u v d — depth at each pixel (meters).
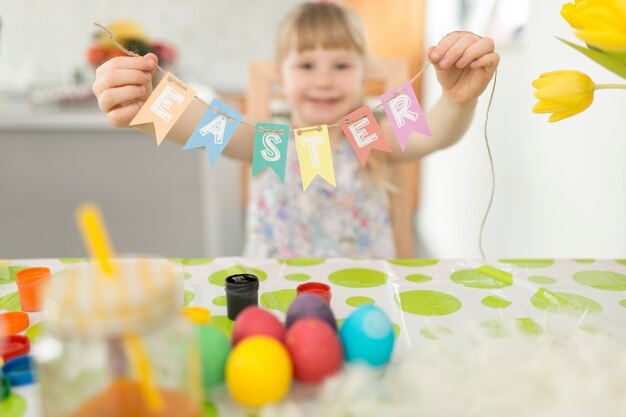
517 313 0.62
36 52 3.05
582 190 1.04
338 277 0.74
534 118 1.27
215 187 1.92
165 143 1.80
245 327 0.48
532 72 1.27
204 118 0.65
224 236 1.98
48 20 3.02
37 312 0.63
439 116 1.01
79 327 0.32
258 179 1.49
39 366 0.36
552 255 1.19
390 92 0.67
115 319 0.32
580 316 0.60
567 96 0.54
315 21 1.41
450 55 0.73
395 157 1.36
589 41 0.49
